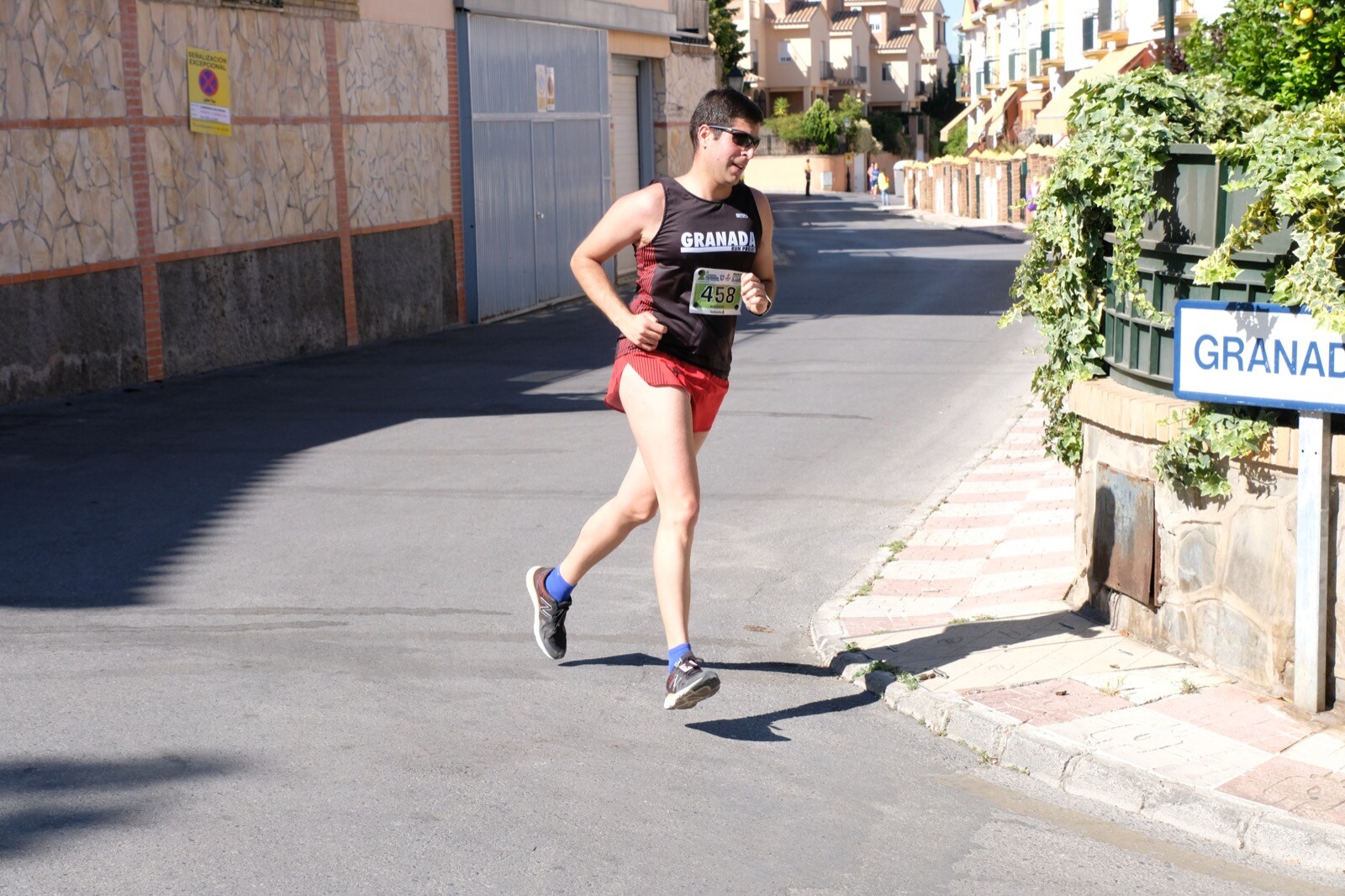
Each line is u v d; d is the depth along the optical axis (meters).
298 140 16.08
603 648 5.69
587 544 5.19
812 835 4.02
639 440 4.83
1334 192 4.42
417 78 18.50
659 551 4.75
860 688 5.30
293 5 15.88
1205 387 4.82
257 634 5.75
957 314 19.42
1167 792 4.21
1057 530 7.44
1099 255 5.67
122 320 13.35
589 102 23.53
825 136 89.50
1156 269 5.21
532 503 8.26
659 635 5.88
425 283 18.80
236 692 5.02
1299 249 4.48
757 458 9.76
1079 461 6.05
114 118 13.20
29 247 12.17
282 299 15.86
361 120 17.27
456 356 15.99
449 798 4.14
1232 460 4.98
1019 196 48.00
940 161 59.12
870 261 30.53
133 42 13.41
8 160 11.91
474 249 19.81
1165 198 5.17
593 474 9.09
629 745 4.65
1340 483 4.61
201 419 11.34
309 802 4.08
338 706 4.90
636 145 26.55
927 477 9.14
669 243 4.74
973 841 4.03
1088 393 5.71
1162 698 4.93
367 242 17.48
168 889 3.52
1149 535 5.41
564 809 4.11
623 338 4.96
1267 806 4.10
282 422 11.21
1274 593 4.89
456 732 4.69
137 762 4.34
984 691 5.03
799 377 13.57
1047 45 55.72
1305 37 9.59
